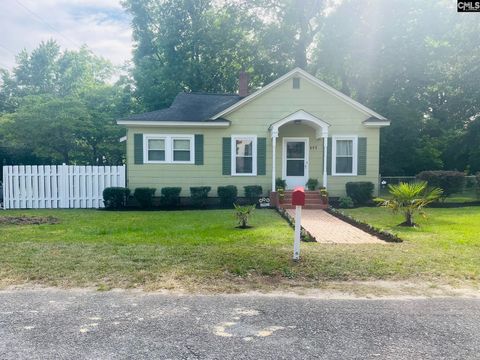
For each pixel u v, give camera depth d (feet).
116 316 11.63
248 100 48.39
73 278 15.65
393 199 31.12
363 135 48.70
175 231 26.73
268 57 92.02
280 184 47.98
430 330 10.59
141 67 94.43
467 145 75.41
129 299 13.24
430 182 46.24
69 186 46.57
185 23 92.32
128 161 48.06
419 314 11.82
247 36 93.15
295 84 48.57
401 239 23.57
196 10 92.07
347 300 13.17
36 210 42.86
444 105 87.86
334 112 48.62
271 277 15.88
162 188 47.11
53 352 9.23
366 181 48.57
